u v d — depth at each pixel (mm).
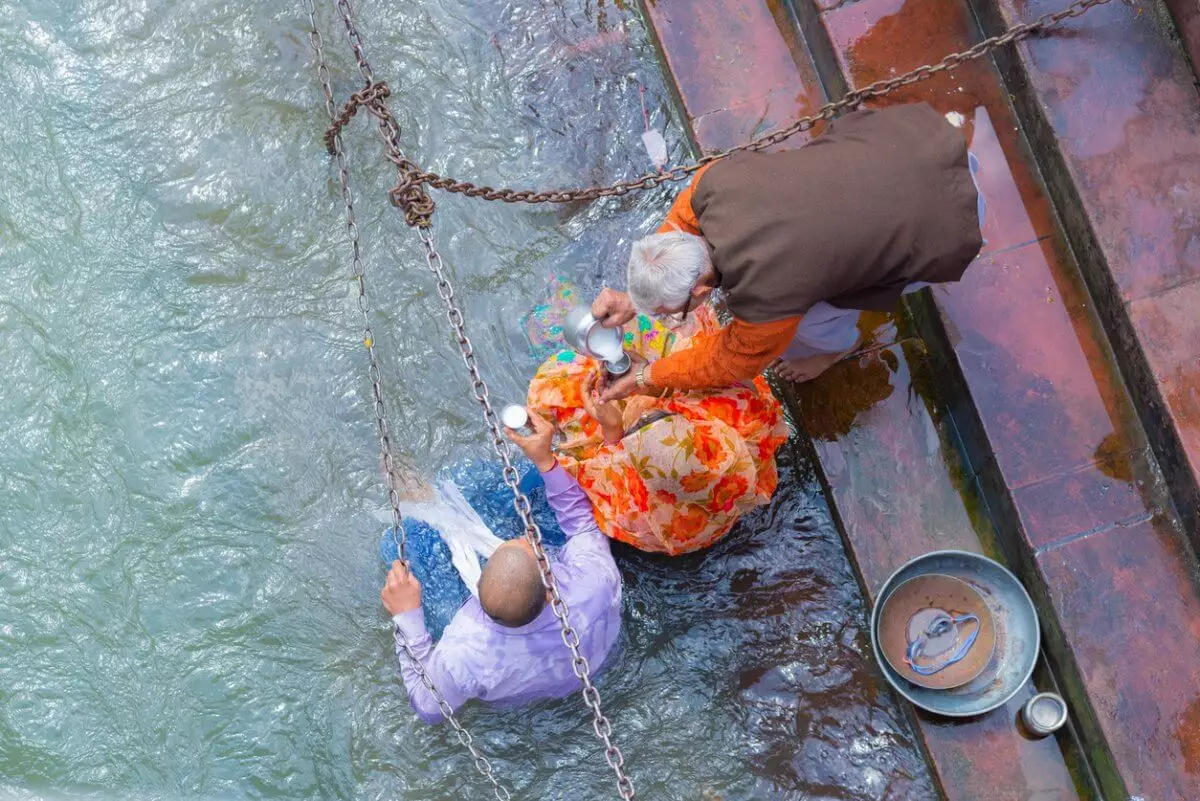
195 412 4293
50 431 4277
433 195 4508
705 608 3941
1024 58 3941
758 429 3555
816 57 4422
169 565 4102
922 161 2818
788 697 3816
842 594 3936
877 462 3984
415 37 4742
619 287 4367
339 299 4418
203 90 4719
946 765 3629
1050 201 3992
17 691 3945
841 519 3930
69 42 4789
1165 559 3650
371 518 4125
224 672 3961
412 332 4359
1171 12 3930
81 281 4477
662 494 3502
